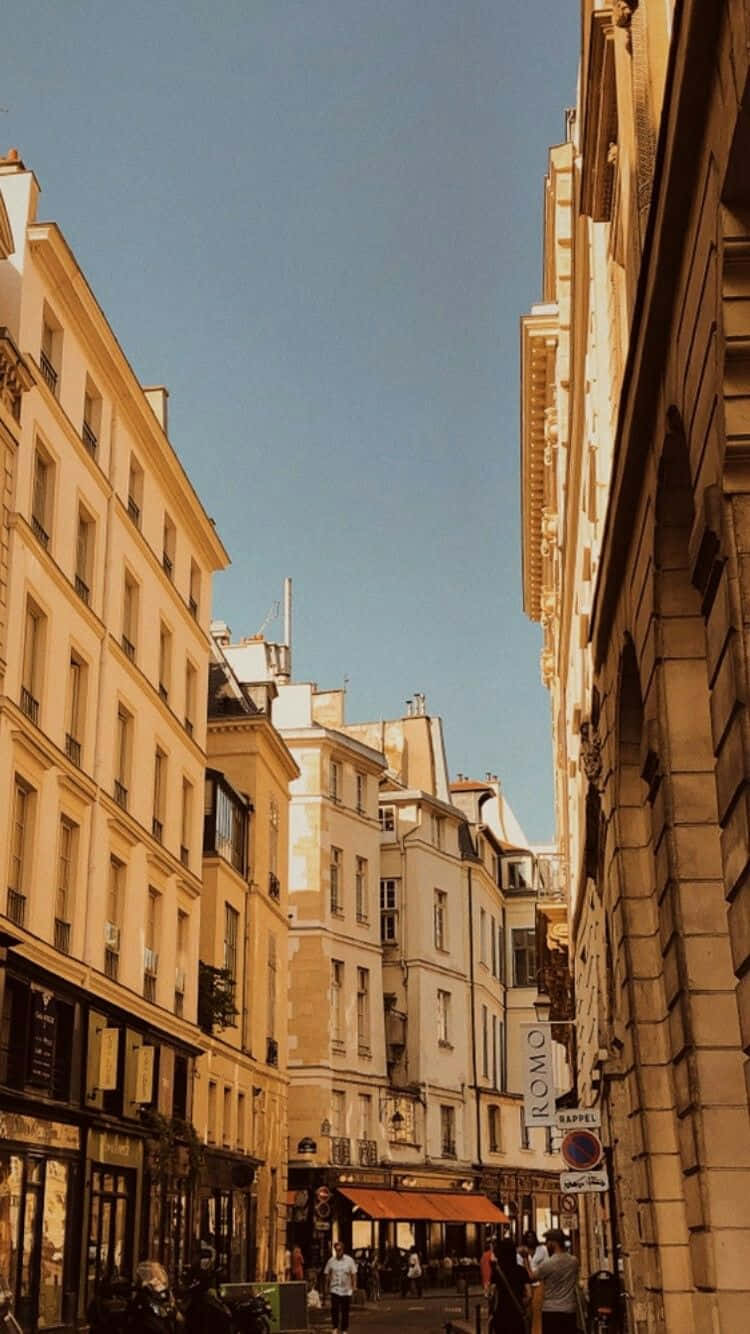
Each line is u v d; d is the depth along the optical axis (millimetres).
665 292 10586
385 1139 52125
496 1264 16516
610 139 17281
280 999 44781
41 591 26469
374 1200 49312
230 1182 37406
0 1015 23172
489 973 64125
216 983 37781
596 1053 28047
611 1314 18234
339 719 66188
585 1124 20125
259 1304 18516
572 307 25750
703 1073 11828
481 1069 60625
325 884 51312
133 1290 12312
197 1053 35094
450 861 61250
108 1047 28125
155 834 33719
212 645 46031
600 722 19000
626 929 16219
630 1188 19047
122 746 31797
